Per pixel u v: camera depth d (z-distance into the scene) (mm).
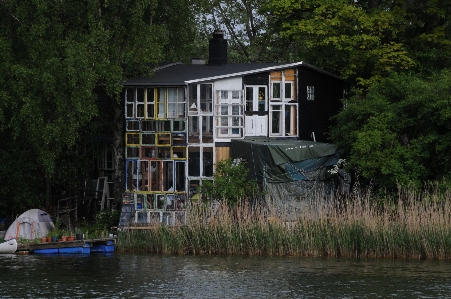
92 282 35844
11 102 46031
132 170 50094
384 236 40406
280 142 48719
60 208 52188
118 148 51562
